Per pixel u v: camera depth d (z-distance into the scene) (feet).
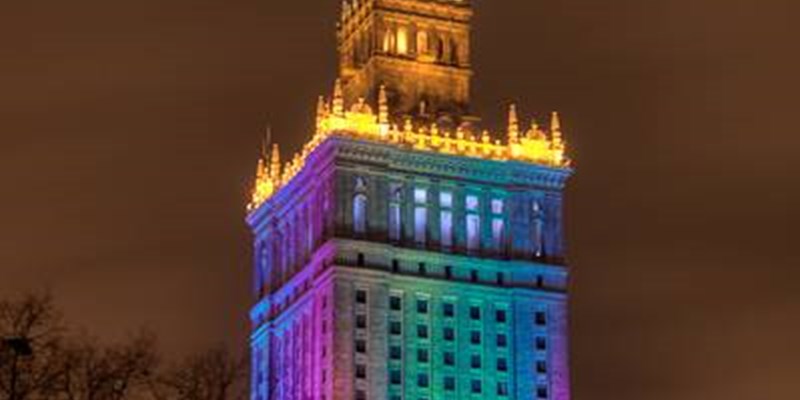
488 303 631.97
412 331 614.75
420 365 610.65
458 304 626.64
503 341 627.87
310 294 633.61
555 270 645.51
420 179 639.76
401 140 640.99
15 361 295.48
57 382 304.09
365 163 631.56
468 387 615.57
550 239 650.84
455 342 620.08
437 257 629.51
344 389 595.06
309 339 628.28
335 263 610.65
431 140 647.15
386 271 617.21
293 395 636.48
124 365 320.50
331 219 619.67
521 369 625.41
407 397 604.08
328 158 632.38
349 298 608.19
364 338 604.90
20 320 301.22
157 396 323.98
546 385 627.05
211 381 333.01
